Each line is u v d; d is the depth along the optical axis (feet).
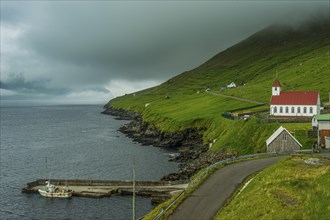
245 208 161.68
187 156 482.28
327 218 136.46
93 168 448.65
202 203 186.70
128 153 542.98
